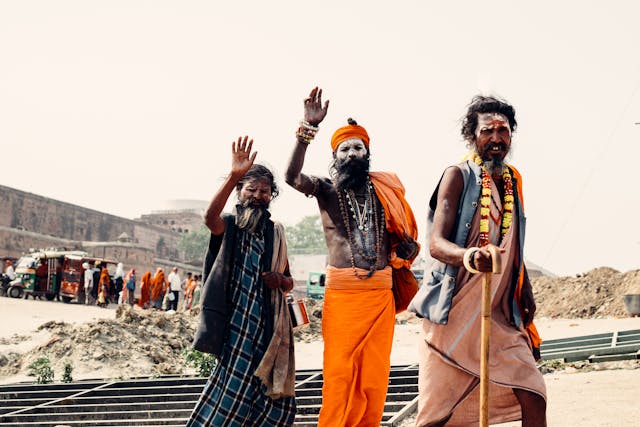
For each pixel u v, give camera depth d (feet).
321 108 15.92
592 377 26.66
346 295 15.37
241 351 15.37
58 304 95.71
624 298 78.07
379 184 16.21
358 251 15.56
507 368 12.79
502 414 13.43
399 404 23.27
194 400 27.81
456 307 12.94
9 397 32.27
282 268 16.40
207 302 15.37
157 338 50.52
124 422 25.38
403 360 40.57
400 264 16.02
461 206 13.19
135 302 114.11
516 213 13.55
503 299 13.25
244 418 15.28
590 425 18.43
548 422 19.13
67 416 26.55
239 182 16.37
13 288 108.17
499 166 13.46
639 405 20.68
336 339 15.26
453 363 12.82
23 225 174.70
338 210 15.96
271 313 15.76
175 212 281.95
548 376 28.40
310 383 27.84
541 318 87.71
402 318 78.79
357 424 14.99
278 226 16.47
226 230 15.80
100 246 175.11
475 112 13.83
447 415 12.92
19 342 52.65
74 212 193.57
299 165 15.84
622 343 34.68
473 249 11.51
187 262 229.66
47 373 40.81
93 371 43.78
